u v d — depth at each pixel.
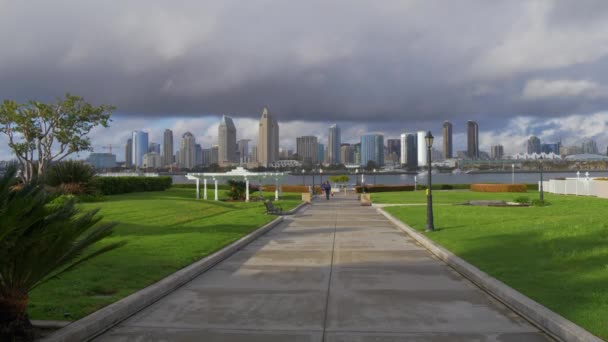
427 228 17.77
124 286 8.80
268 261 12.34
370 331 6.67
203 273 10.79
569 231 14.84
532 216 22.25
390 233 18.61
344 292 8.94
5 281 5.91
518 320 7.12
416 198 42.38
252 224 20.83
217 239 15.30
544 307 7.13
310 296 8.65
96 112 38.72
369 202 36.53
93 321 6.69
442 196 45.25
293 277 10.32
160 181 49.16
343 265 11.72
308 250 14.25
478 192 53.94
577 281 8.81
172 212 24.88
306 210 31.72
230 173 40.12
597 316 6.63
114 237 15.77
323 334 6.56
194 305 8.09
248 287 9.39
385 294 8.76
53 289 8.45
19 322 5.92
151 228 18.62
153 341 6.36
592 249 11.92
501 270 9.94
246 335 6.55
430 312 7.57
